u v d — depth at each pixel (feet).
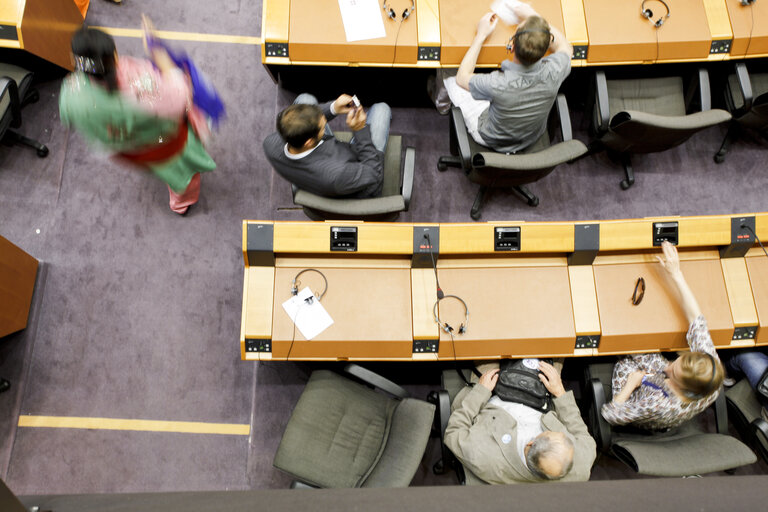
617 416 8.80
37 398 10.55
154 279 11.21
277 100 12.34
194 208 11.60
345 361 9.84
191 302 11.15
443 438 8.94
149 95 8.50
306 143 8.42
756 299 9.32
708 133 12.44
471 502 4.22
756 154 12.30
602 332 9.14
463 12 10.18
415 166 12.07
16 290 10.22
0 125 10.00
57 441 10.38
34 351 10.74
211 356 10.92
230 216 11.62
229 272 11.35
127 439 10.46
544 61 9.14
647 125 9.29
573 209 11.93
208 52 12.51
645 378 9.10
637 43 10.23
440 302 9.12
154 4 12.65
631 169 11.88
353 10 10.07
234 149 12.01
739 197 12.08
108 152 9.56
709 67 11.67
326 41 9.99
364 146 9.28
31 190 11.43
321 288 9.07
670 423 8.86
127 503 4.74
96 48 7.65
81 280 11.11
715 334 9.26
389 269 9.24
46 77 12.03
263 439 10.56
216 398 10.73
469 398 9.02
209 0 12.75
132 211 11.51
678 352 9.91
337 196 9.25
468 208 11.89
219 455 10.49
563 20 10.23
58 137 11.75
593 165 12.17
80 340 10.84
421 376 10.86
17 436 10.37
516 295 9.21
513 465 8.27
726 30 10.26
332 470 8.87
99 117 8.34
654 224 9.11
